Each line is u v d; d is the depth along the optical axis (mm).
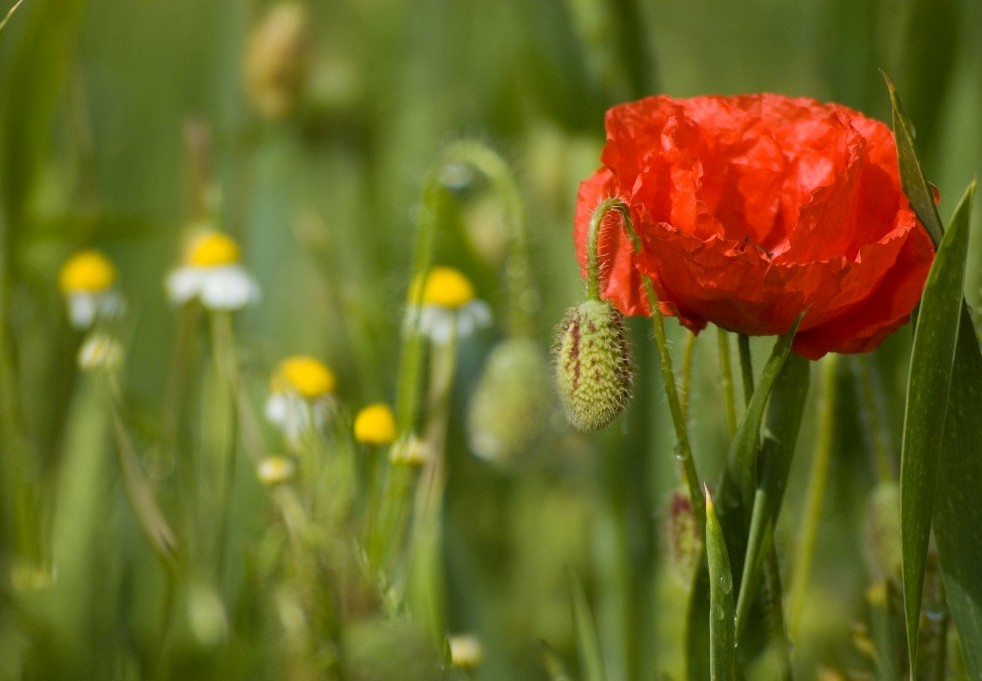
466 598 1039
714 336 1041
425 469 1021
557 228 1142
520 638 1092
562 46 1070
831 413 971
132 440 1043
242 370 1044
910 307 906
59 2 1050
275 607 966
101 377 1023
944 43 1053
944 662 952
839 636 1027
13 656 1021
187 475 1031
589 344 915
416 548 1000
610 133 916
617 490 1044
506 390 1051
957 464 915
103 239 1079
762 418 924
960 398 913
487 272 1073
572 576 982
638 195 907
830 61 1065
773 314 902
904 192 906
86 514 1036
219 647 984
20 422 1033
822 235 902
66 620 1015
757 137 925
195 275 1044
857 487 1058
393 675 944
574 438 1110
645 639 1041
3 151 1054
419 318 1016
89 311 1058
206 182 1085
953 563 917
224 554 1010
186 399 1070
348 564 961
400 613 971
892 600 957
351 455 991
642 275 910
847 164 906
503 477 1132
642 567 1042
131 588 1028
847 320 909
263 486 1022
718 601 909
